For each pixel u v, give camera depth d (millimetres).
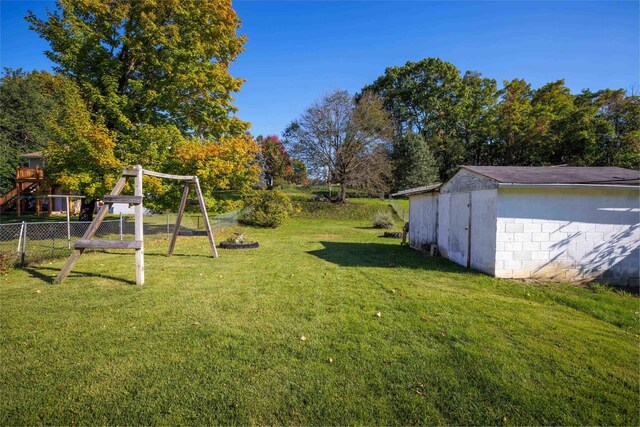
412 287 5988
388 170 26969
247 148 14242
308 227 19531
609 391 2758
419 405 2553
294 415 2426
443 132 37156
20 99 24438
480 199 7340
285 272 7156
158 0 12422
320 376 2910
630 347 3588
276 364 3104
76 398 2568
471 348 3471
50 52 12133
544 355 3346
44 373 2902
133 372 2938
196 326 3979
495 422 2389
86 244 5977
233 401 2561
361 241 13469
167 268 7332
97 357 3195
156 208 13320
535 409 2520
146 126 12477
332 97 26250
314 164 26922
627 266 6820
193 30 13250
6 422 2297
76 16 11922
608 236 6805
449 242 8961
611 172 7828
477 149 36781
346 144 26359
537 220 6738
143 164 11820
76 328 3879
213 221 18375
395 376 2926
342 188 27031
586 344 3625
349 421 2371
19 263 7352
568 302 5266
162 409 2463
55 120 11875
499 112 33156
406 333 3844
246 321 4172
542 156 31812
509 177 6840
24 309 4500
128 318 4219
